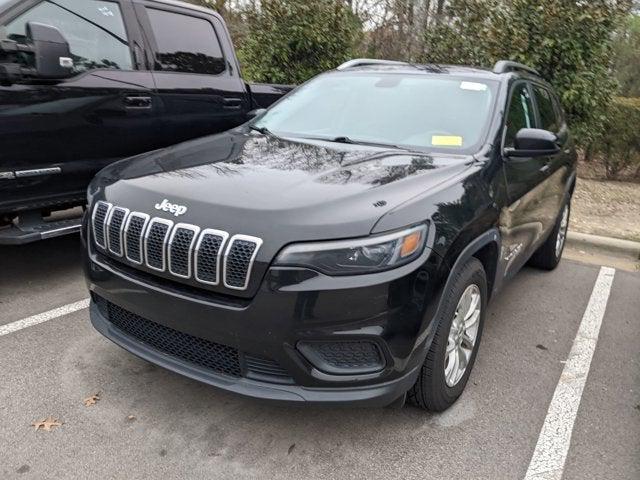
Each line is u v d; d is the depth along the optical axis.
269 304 2.47
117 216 2.89
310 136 3.88
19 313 4.11
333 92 4.26
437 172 3.08
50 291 4.51
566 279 5.50
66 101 4.32
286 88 6.50
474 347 3.28
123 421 2.97
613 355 3.95
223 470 2.67
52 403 3.09
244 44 10.05
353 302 2.45
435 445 2.90
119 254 2.88
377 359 2.56
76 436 2.85
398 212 2.59
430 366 2.84
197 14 5.67
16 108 4.02
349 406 2.56
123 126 4.74
